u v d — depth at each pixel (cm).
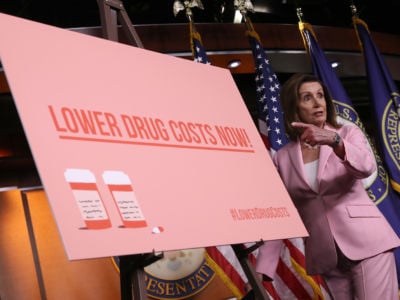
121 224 140
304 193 339
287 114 360
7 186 514
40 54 153
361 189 339
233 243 163
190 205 160
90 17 577
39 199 517
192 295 498
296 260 387
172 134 172
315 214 335
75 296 488
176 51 543
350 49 614
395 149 453
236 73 588
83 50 166
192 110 186
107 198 142
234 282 392
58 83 151
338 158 336
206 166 175
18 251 489
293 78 365
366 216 331
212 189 170
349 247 326
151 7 605
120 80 170
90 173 142
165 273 497
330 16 657
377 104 465
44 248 497
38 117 140
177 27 549
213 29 564
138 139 160
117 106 162
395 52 643
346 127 351
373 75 474
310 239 336
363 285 324
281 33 591
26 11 540
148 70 183
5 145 524
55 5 554
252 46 445
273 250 352
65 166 138
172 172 162
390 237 329
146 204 149
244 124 203
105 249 133
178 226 152
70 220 131
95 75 163
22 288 477
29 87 144
